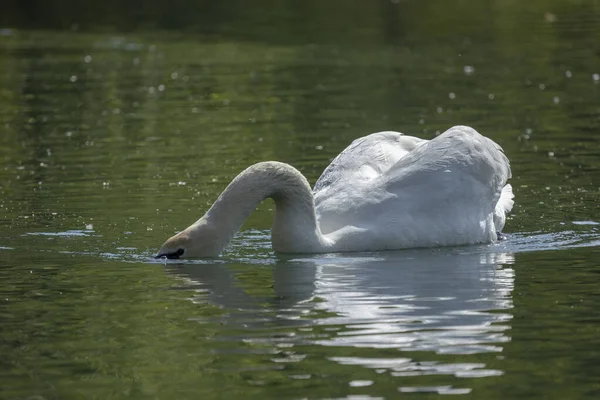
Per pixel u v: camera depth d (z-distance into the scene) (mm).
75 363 9203
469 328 9914
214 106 27156
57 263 13008
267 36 42188
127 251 13586
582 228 14438
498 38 39031
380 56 35781
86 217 15578
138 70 34125
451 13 46938
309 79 31281
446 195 13555
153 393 8422
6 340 9930
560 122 23250
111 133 23594
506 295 11070
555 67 31953
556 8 46938
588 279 11688
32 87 31000
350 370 8812
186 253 13117
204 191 17312
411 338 9617
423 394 8234
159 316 10586
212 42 40844
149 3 54125
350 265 12594
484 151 13992
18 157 20859
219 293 11430
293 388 8430
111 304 11094
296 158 19984
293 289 11492
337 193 13820
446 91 28297
